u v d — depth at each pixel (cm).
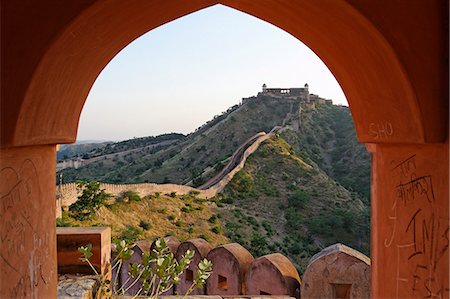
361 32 234
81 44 233
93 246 429
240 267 580
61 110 254
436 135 217
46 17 198
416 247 240
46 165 267
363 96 288
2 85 192
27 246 234
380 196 292
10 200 210
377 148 297
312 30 285
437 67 217
